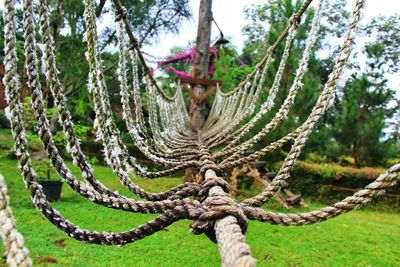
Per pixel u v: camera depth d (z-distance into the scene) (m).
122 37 1.86
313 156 8.43
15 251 0.50
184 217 0.87
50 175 5.52
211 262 3.38
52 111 5.07
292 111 6.43
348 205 0.85
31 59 0.75
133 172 1.51
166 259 3.39
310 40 1.51
